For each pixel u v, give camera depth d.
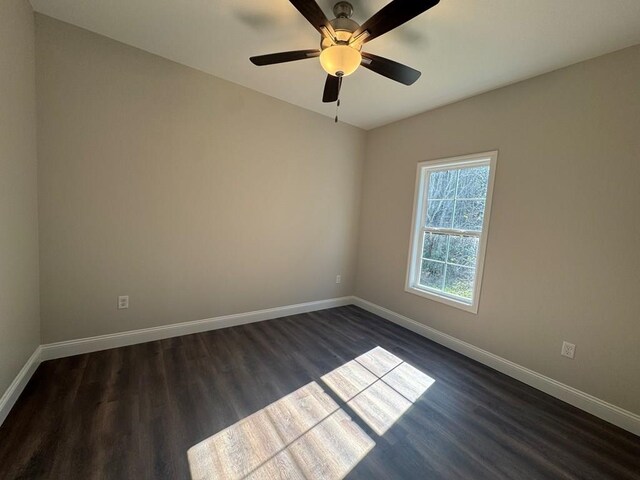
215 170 2.86
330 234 3.84
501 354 2.54
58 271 2.22
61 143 2.14
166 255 2.68
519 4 1.59
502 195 2.54
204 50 2.34
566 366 2.16
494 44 1.96
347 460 1.51
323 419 1.80
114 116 2.32
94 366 2.22
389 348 2.86
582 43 1.88
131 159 2.42
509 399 2.13
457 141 2.91
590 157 2.04
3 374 1.61
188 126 2.66
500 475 1.47
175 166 2.63
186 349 2.58
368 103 3.07
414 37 1.93
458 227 2.98
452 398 2.10
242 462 1.45
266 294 3.38
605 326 1.99
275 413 1.83
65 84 2.12
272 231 3.33
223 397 1.95
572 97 2.13
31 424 1.61
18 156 1.77
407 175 3.44
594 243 2.03
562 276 2.19
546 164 2.27
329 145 3.67
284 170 3.33
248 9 1.83
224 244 3.00
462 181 2.94
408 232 3.42
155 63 2.45
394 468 1.47
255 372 2.29
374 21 1.42
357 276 4.15
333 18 1.79
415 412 1.92
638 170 1.85
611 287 1.96
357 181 4.01
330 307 3.98
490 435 1.75
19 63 1.77
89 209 2.29
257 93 3.03
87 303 2.36
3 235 1.58
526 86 2.38
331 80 1.98
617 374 1.93
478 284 2.71
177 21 1.99
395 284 3.58
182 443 1.55
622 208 1.92
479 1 1.59
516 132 2.45
